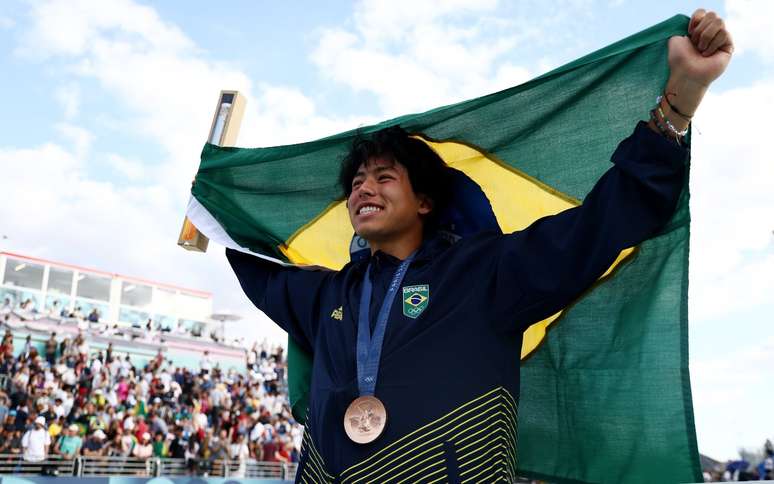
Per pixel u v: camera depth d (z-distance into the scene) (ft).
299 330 8.75
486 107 7.80
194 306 96.53
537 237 6.55
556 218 6.56
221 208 9.98
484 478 5.99
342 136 8.67
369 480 6.15
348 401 6.53
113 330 73.31
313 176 9.45
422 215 8.13
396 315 6.88
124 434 49.65
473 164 8.32
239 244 9.85
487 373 6.42
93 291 88.74
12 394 49.52
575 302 7.69
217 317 98.22
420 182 7.91
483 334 6.58
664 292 7.04
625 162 6.09
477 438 6.13
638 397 7.22
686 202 6.72
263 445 60.95
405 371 6.45
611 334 7.48
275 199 9.81
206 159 9.98
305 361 8.93
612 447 7.39
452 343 6.51
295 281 8.84
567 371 7.79
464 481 5.96
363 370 6.68
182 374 70.13
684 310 6.91
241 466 52.80
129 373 63.67
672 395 6.99
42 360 62.03
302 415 8.87
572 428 7.75
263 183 9.69
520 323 6.67
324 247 9.71
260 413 69.82
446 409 6.21
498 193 8.23
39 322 67.15
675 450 6.94
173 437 52.60
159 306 93.30
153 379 65.00
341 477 6.33
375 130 8.39
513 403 6.56
